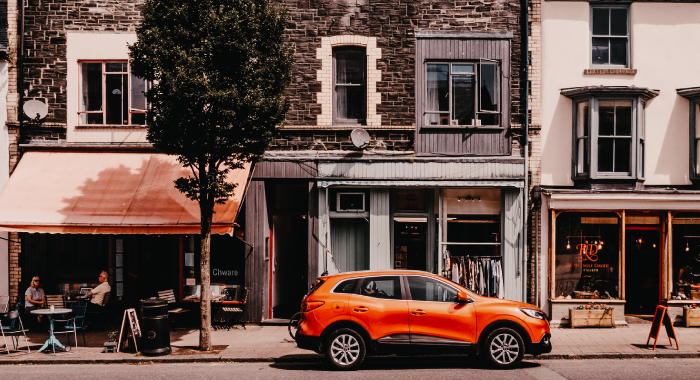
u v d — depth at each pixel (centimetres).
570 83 1324
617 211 1298
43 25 1324
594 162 1288
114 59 1330
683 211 1291
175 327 1291
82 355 1003
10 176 1252
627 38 1334
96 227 1144
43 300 1223
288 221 1473
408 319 888
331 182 1293
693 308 1257
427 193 1341
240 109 965
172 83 923
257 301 1296
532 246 1305
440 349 886
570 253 1309
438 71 1335
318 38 1319
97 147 1312
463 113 1334
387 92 1319
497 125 1326
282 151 1312
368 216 1326
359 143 1284
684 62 1320
